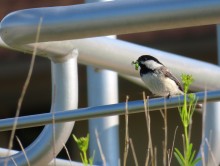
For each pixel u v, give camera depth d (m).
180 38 14.52
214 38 14.41
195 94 3.95
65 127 4.33
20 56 15.17
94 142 5.41
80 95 15.38
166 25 3.77
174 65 4.91
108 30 3.90
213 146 4.74
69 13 3.95
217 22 3.71
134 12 3.78
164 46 14.53
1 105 16.16
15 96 15.93
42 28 4.01
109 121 5.41
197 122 14.48
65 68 4.46
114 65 4.77
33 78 15.33
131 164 15.38
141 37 14.59
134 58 4.77
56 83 4.47
